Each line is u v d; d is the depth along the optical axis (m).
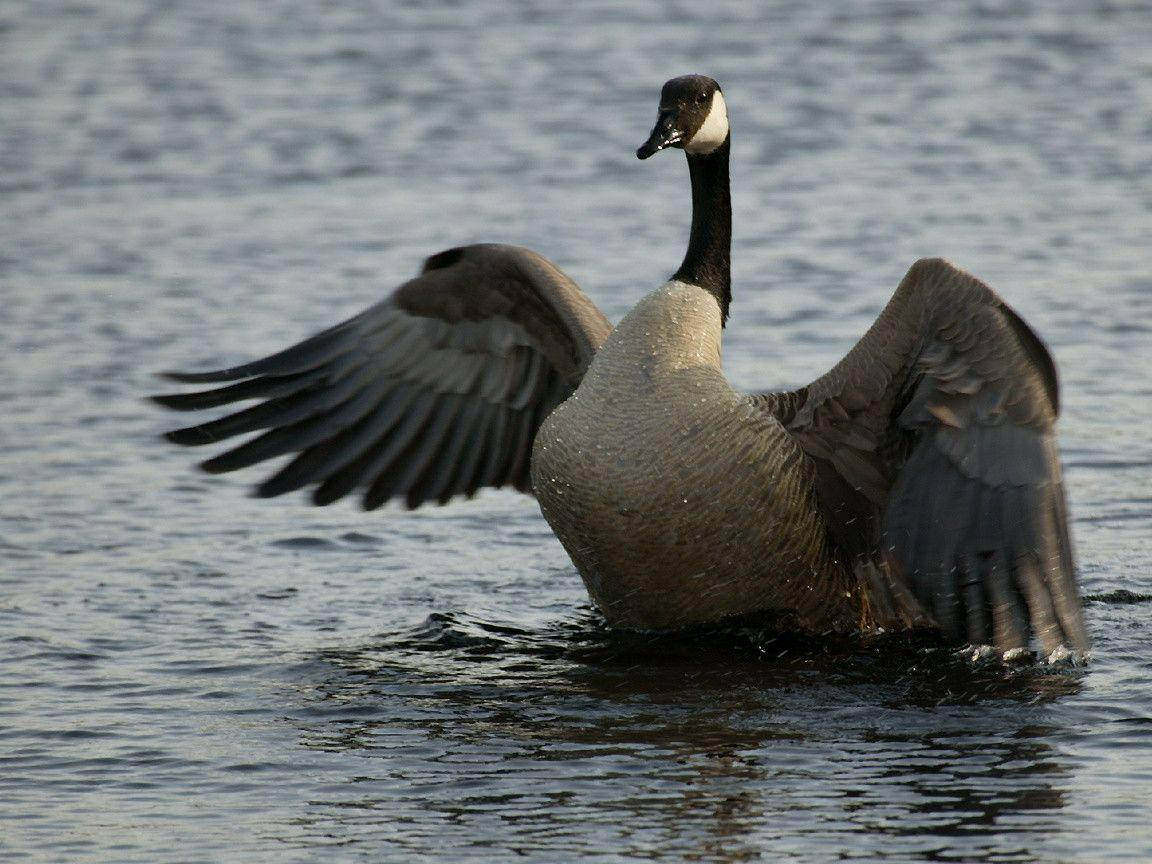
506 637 12.58
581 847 8.88
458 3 43.69
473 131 31.22
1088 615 12.62
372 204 26.73
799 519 11.95
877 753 10.09
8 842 9.08
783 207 25.95
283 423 13.09
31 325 20.98
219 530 15.13
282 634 12.64
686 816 9.21
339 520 15.54
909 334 11.70
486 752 10.23
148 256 24.11
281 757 10.21
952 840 8.86
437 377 13.44
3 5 43.75
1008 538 10.82
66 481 16.25
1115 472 16.02
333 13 42.47
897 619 12.53
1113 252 23.12
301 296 21.98
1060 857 8.65
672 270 22.67
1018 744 10.16
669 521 11.63
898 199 26.22
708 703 11.05
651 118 31.81
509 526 15.52
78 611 13.05
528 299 13.19
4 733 10.60
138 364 19.48
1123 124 30.59
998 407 11.06
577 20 40.75
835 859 8.68
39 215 26.28
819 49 37.03
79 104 33.50
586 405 11.90
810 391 12.31
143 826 9.28
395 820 9.28
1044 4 41.66
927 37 38.16
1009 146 29.36
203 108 33.12
